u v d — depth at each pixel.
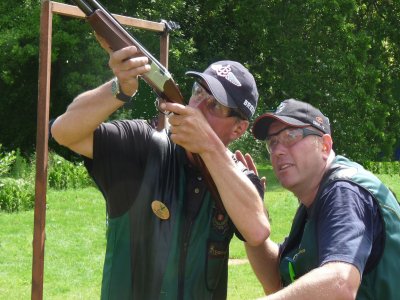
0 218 11.98
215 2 24.33
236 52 25.00
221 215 2.84
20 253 9.56
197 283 2.82
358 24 26.77
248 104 2.78
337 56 23.80
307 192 2.89
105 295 2.82
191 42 22.31
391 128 26.86
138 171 2.83
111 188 2.83
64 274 8.54
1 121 23.33
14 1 20.28
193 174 2.86
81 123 2.66
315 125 2.87
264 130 2.94
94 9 2.55
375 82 24.80
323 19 23.78
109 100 2.62
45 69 3.80
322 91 23.89
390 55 28.09
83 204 13.15
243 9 24.27
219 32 24.67
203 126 2.63
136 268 2.81
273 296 2.35
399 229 2.64
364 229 2.53
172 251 2.80
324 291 2.33
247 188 2.67
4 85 22.89
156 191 2.82
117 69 2.55
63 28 20.80
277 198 13.66
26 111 23.20
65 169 15.34
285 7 23.98
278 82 24.19
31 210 12.93
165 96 2.72
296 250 2.93
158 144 2.87
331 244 2.47
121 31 2.57
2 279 8.26
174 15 22.69
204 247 2.83
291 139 2.86
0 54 20.31
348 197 2.59
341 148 23.95
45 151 3.77
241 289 7.57
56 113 22.72
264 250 3.25
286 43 23.95
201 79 2.73
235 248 9.38
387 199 2.65
